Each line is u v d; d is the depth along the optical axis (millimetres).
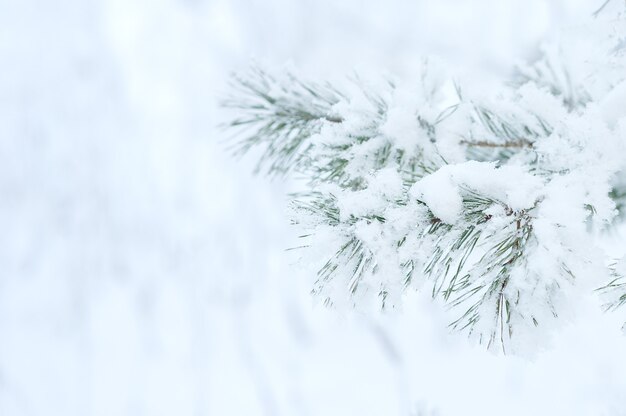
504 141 1235
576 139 969
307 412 4914
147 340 5914
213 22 7770
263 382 5188
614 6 1157
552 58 1414
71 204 6949
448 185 809
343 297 818
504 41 4992
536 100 1176
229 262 5938
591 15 1243
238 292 5691
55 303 6465
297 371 5137
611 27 1191
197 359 5551
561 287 690
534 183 797
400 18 6109
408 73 5625
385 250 794
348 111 1159
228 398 5273
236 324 5547
